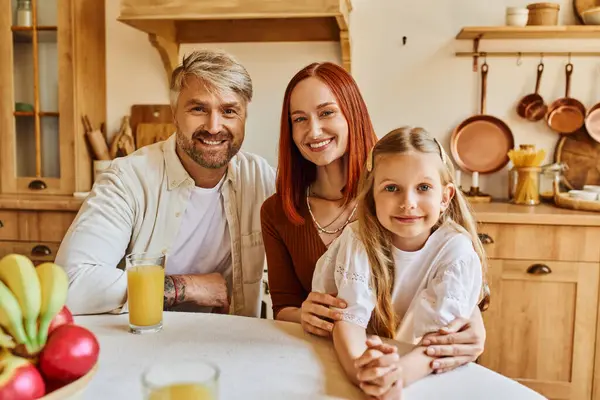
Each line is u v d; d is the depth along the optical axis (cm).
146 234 152
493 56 250
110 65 268
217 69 140
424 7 250
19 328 65
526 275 210
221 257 158
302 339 102
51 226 237
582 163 249
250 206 156
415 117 256
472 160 255
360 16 253
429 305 102
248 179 157
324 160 128
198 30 258
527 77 249
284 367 89
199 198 153
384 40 254
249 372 87
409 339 110
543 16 233
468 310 102
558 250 208
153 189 151
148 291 103
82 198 245
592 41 245
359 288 104
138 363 90
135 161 152
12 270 67
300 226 135
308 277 135
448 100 254
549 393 214
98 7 261
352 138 130
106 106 271
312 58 257
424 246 109
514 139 253
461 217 115
